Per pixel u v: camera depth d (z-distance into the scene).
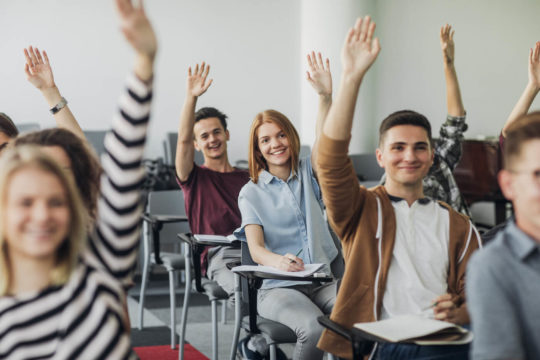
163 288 5.59
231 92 7.43
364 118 7.45
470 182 6.39
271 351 2.54
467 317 1.72
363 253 1.88
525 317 1.11
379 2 7.73
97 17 6.91
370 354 1.71
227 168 3.57
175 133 6.48
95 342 1.15
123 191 1.27
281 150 2.72
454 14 8.08
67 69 6.85
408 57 7.92
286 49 7.59
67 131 1.64
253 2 7.45
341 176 1.76
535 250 1.11
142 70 1.27
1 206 1.13
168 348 3.73
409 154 1.90
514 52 8.33
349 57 1.62
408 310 1.82
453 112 3.09
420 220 1.91
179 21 7.21
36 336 1.15
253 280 2.34
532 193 1.12
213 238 3.00
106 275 1.23
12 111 6.71
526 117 1.16
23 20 6.70
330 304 2.56
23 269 1.17
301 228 2.71
